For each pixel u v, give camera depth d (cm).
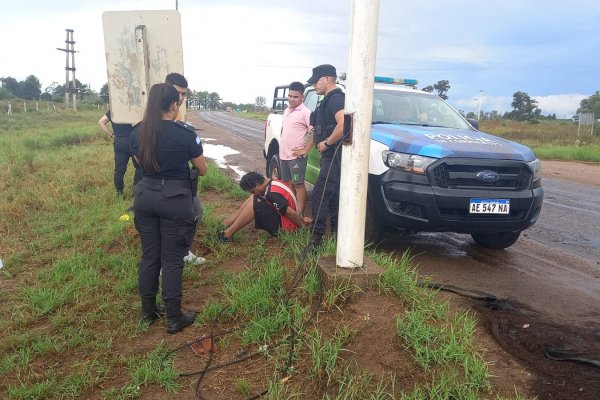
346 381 298
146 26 502
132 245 562
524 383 309
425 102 674
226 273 479
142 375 326
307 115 649
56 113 4859
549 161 1864
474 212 489
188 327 393
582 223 782
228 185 891
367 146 376
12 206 732
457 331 345
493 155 500
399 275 393
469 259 566
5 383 329
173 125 373
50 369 342
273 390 294
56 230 647
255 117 6469
